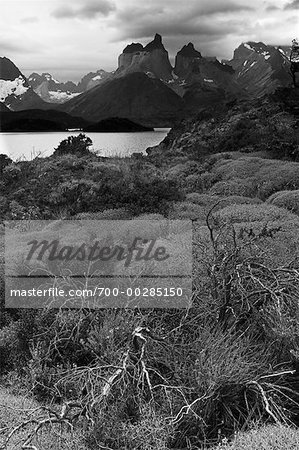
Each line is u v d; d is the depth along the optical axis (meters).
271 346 4.73
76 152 17.78
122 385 4.22
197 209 11.27
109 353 4.59
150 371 4.39
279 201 11.53
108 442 3.75
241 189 13.66
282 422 4.06
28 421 3.70
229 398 4.27
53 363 4.99
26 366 5.07
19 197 13.40
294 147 17.70
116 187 12.75
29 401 4.42
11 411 4.12
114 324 4.92
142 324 4.86
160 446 3.71
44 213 12.27
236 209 10.54
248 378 4.29
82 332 5.04
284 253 6.27
